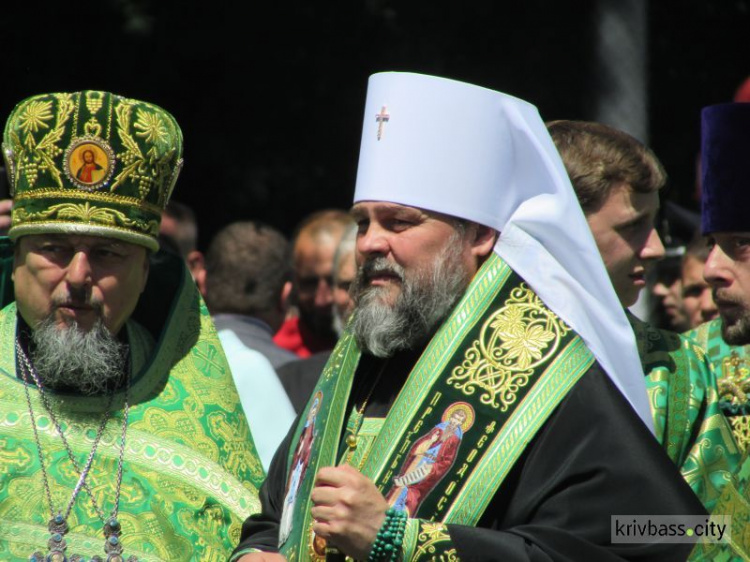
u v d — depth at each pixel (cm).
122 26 2998
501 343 1027
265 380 1366
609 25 2991
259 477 1216
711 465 1079
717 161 1170
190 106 3103
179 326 1245
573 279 1041
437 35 3142
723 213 1157
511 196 1089
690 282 1639
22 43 2948
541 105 3069
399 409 1025
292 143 3142
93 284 1150
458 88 1077
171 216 1847
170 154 1196
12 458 1138
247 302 1736
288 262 1788
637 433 983
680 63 3038
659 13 3047
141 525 1128
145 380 1202
